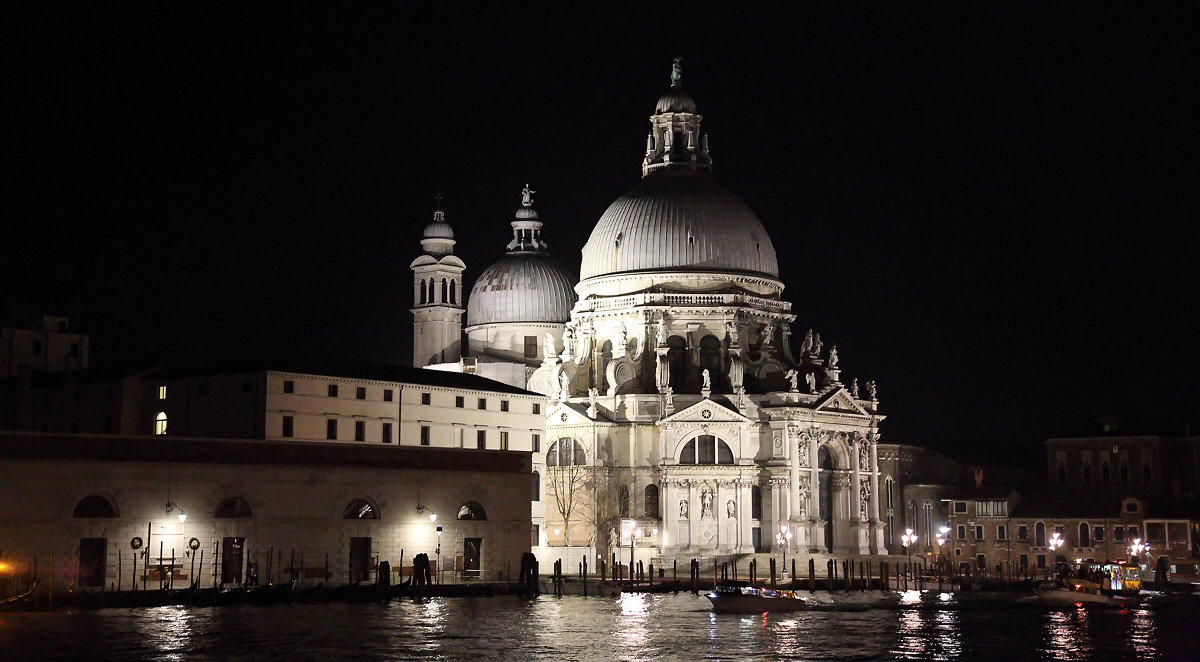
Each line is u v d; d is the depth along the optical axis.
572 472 182.50
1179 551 188.75
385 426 157.12
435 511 140.38
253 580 128.25
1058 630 116.56
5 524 118.00
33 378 170.12
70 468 121.00
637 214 196.62
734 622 119.38
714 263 193.75
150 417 156.88
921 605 139.00
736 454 184.12
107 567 122.38
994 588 164.62
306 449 133.50
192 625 107.62
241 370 149.88
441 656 95.75
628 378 190.88
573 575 171.38
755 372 192.50
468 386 166.88
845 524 190.25
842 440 191.38
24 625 106.19
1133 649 105.50
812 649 103.31
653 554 182.00
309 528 132.50
